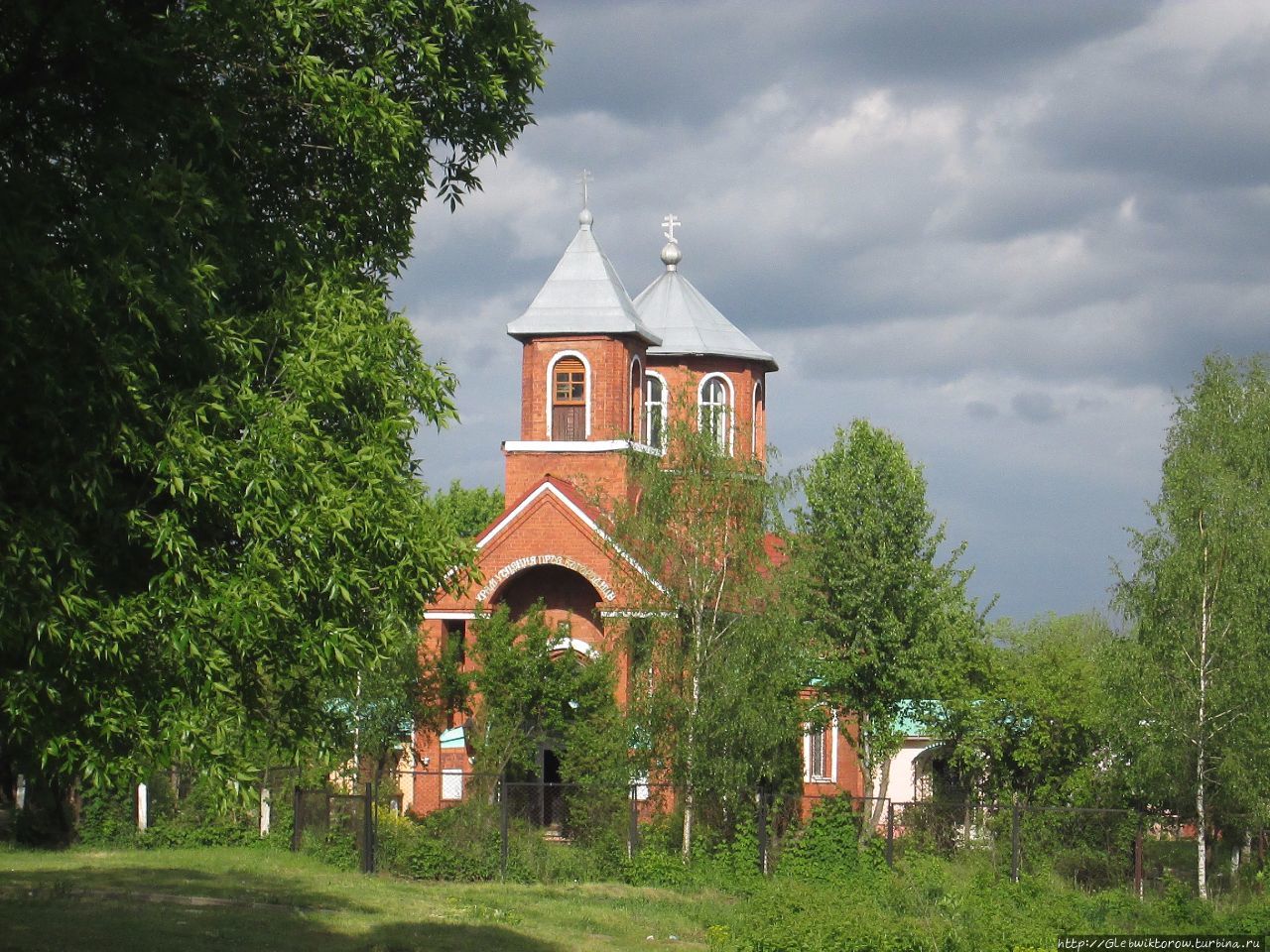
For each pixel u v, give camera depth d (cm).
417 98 1680
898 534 4375
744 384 5581
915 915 2430
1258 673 3641
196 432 1322
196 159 1487
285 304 1477
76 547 1282
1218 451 4303
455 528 1584
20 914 2448
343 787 4028
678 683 3822
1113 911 2966
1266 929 2767
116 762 1328
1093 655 4391
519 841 3600
